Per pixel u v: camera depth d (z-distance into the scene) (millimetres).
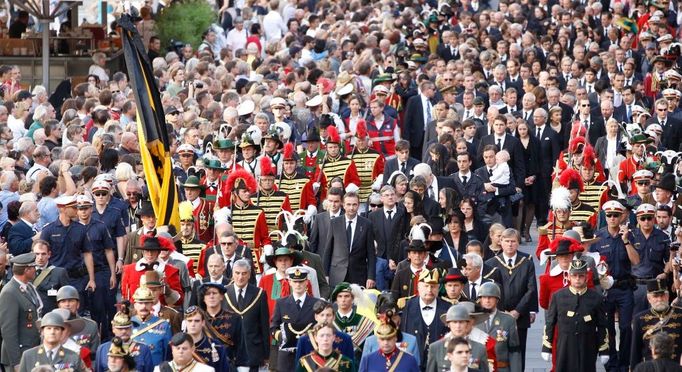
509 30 152750
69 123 109750
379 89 117125
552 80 131500
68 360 72375
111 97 115688
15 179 94188
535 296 83125
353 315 77375
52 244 87625
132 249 87812
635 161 104188
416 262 81562
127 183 92438
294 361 79562
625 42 145250
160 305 78938
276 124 107312
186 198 95562
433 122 118125
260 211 92625
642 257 87625
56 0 150500
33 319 80000
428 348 74188
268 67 136125
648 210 87625
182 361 70500
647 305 85125
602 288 84250
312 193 99375
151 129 88562
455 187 100812
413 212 92500
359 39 146625
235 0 172625
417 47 141375
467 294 82438
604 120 121750
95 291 88250
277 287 82750
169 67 134375
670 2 163500
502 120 113125
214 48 156625
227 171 98375
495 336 76688
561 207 92438
